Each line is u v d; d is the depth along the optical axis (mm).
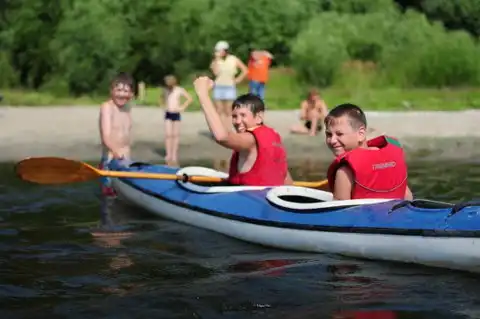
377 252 5863
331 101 24547
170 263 6062
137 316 4797
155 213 7891
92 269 5879
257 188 7074
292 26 29297
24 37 27312
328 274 5664
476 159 12602
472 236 5316
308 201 7000
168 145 12828
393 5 32750
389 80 28578
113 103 9234
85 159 12398
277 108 22922
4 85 27516
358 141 6230
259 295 5191
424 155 13180
